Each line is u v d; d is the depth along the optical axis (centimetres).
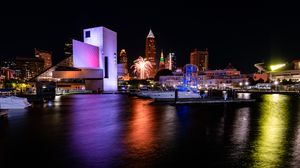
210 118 2766
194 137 1792
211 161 1270
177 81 17412
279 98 6825
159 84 17475
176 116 2920
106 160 1298
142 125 2311
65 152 1443
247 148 1492
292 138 1747
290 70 15612
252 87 14838
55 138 1797
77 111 3531
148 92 6488
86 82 11356
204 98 5297
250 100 4988
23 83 11631
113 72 11819
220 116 2938
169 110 3547
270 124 2364
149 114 3109
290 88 11944
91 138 1789
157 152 1425
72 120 2673
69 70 10900
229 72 17462
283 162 1242
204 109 3691
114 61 11912
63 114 3203
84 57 10300
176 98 4544
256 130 2050
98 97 7156
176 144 1598
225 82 16512
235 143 1616
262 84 14200
